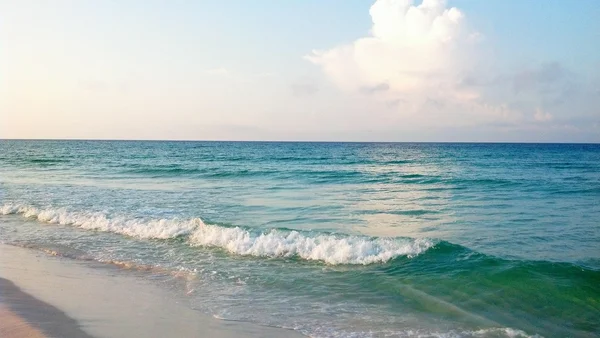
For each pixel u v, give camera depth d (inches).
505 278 322.7
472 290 305.7
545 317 265.0
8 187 938.1
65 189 906.1
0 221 581.0
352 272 351.3
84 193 837.8
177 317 255.9
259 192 865.5
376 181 1090.7
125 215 593.0
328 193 852.0
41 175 1259.8
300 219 572.4
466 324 251.6
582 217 589.3
